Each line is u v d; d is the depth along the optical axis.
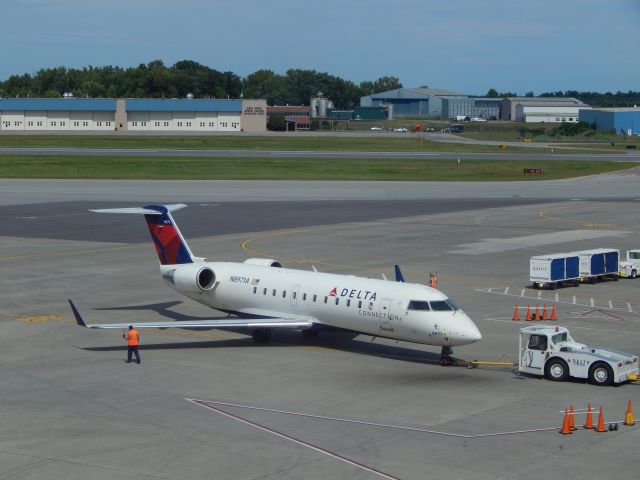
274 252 113.31
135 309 81.62
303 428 48.47
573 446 45.31
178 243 76.25
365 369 61.53
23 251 113.12
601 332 73.50
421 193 189.00
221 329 75.00
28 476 41.38
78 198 170.25
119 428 48.53
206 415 50.88
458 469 42.09
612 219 149.38
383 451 44.72
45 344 68.75
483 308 83.00
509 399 54.06
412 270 102.06
